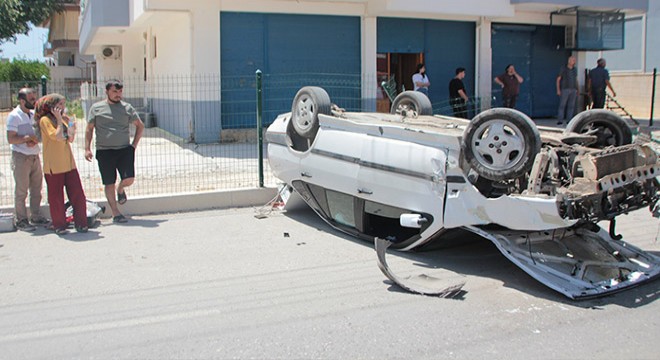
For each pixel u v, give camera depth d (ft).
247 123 51.85
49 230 26.43
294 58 52.90
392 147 21.83
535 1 58.80
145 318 16.76
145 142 51.85
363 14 54.54
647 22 74.23
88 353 14.70
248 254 22.80
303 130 25.54
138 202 29.35
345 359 14.30
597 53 78.79
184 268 21.16
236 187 32.48
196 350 14.82
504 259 21.91
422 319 16.57
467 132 19.33
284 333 15.72
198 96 49.60
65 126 25.18
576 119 21.62
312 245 23.99
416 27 59.41
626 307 17.33
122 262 21.90
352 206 23.98
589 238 20.56
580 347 14.84
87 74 131.64
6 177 36.04
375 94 55.62
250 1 50.26
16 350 14.88
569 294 17.66
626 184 17.93
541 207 17.98
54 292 18.89
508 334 15.61
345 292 18.69
